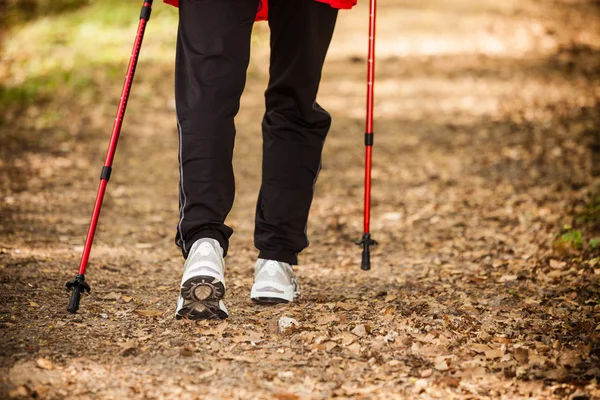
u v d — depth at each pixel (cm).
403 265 531
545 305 416
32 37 1593
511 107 1130
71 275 466
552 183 758
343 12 1908
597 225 583
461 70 1393
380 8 1962
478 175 820
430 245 589
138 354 334
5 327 357
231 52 353
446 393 306
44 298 409
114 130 379
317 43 379
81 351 334
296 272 511
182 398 296
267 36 1616
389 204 737
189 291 359
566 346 350
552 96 1182
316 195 775
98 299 413
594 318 391
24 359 321
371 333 367
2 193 728
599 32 1727
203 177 358
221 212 366
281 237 404
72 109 1138
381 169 876
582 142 913
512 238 587
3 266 474
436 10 1941
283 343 353
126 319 380
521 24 1789
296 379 316
